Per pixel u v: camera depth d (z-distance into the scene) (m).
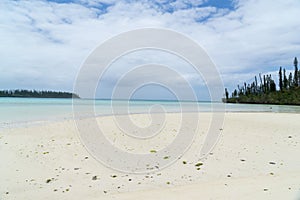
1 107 24.42
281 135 10.24
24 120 14.69
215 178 5.16
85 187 4.71
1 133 10.20
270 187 4.17
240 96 68.56
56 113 19.11
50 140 9.08
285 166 6.03
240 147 8.15
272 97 59.00
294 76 63.12
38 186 4.78
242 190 4.06
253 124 13.62
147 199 3.83
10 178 5.25
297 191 3.90
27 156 6.97
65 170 5.84
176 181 5.03
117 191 4.46
